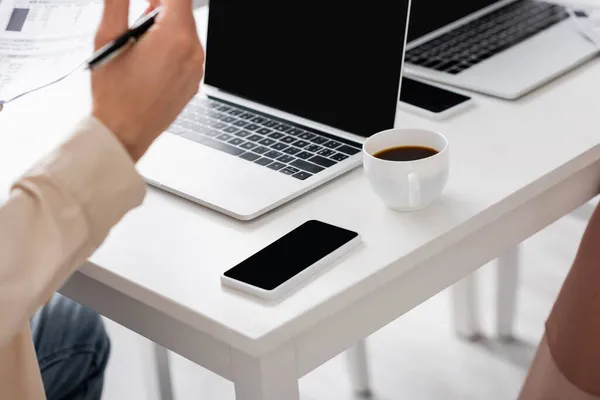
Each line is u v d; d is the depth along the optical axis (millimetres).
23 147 1059
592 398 1097
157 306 780
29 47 857
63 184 652
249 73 1130
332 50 1030
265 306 742
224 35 1152
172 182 943
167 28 693
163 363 1380
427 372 1687
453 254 882
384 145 911
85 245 680
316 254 795
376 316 831
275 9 1090
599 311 1048
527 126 1039
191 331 806
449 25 1361
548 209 981
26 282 641
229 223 881
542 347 1188
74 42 855
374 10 987
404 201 856
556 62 1196
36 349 1099
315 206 900
